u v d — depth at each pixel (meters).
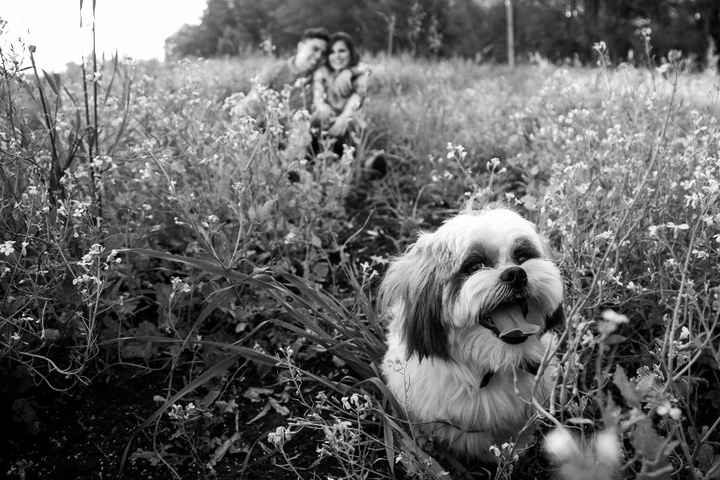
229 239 0.92
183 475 0.70
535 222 0.97
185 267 0.93
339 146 1.42
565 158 1.09
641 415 0.41
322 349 0.83
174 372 0.83
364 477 0.63
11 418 0.73
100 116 1.06
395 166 1.43
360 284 1.00
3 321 0.71
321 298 0.81
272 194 1.03
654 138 0.99
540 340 0.70
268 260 0.99
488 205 0.86
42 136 0.90
